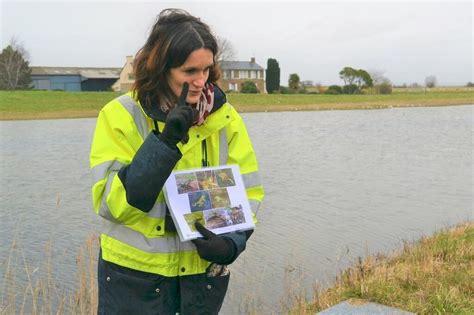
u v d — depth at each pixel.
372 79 76.94
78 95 48.72
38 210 10.55
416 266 5.74
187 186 2.24
